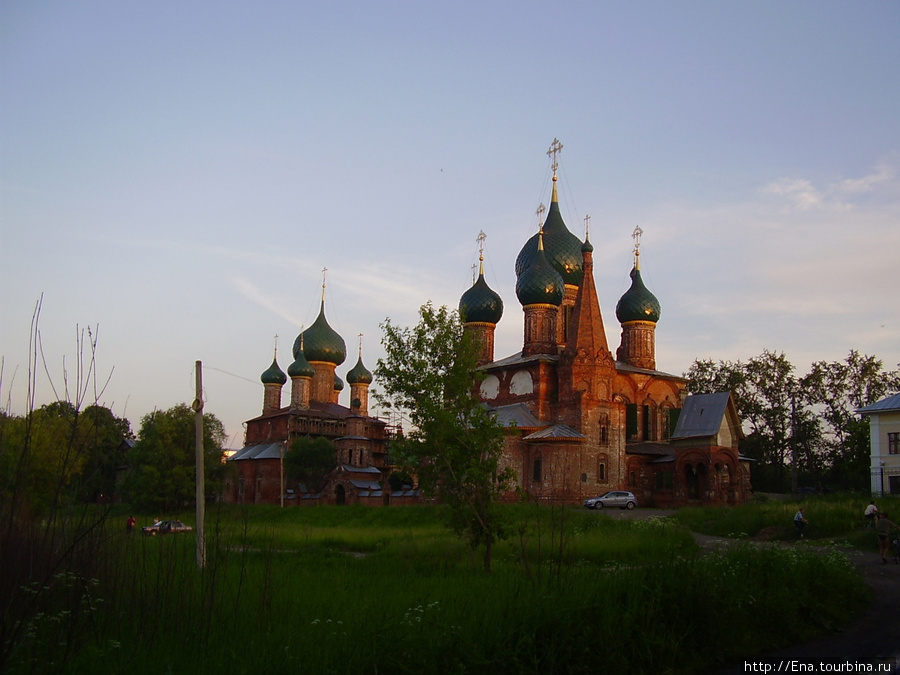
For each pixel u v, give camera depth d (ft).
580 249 302.86
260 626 49.85
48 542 46.32
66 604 48.16
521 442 247.70
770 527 152.35
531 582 61.26
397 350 105.50
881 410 225.35
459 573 86.48
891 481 222.89
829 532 147.64
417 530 176.14
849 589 78.18
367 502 295.89
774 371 345.72
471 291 302.25
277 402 380.78
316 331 376.89
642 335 305.73
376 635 45.65
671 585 61.31
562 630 51.21
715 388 359.25
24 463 46.14
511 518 99.50
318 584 70.69
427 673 44.06
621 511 221.87
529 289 279.28
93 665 42.16
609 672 51.16
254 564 84.74
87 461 51.78
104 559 53.01
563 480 239.09
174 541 62.23
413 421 104.53
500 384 277.85
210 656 44.14
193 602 54.44
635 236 316.60
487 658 47.26
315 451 314.76
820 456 349.41
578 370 252.21
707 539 149.28
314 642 45.16
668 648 55.52
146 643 46.11
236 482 333.83
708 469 251.39
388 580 75.25
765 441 345.72
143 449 258.16
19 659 41.34
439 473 103.04
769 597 66.54
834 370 337.93
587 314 257.96
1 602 41.34
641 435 286.46
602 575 65.21
